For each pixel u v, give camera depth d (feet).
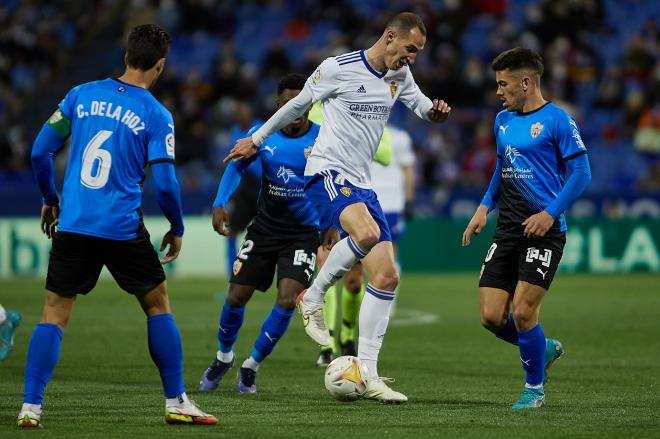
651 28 299.38
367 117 74.08
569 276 227.40
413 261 231.50
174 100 263.08
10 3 305.53
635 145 271.69
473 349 112.98
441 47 281.95
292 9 308.81
